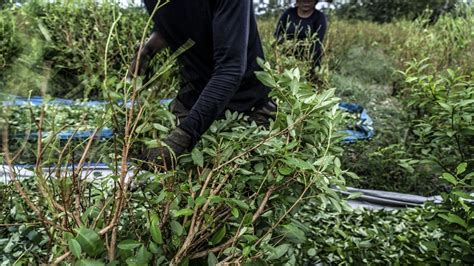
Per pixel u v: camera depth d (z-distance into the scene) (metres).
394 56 6.39
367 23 11.32
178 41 1.54
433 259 1.69
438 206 1.66
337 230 1.87
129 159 1.26
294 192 1.32
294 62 3.25
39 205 1.18
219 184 1.18
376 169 3.27
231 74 1.37
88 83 1.25
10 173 1.08
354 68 6.68
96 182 1.34
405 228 2.15
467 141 1.85
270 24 7.01
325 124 1.33
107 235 1.07
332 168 1.29
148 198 1.28
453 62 4.76
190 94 1.71
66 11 3.23
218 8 1.38
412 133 3.31
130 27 3.86
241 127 1.42
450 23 6.26
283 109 1.36
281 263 1.27
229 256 1.11
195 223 1.15
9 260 1.32
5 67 1.00
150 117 1.13
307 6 3.87
